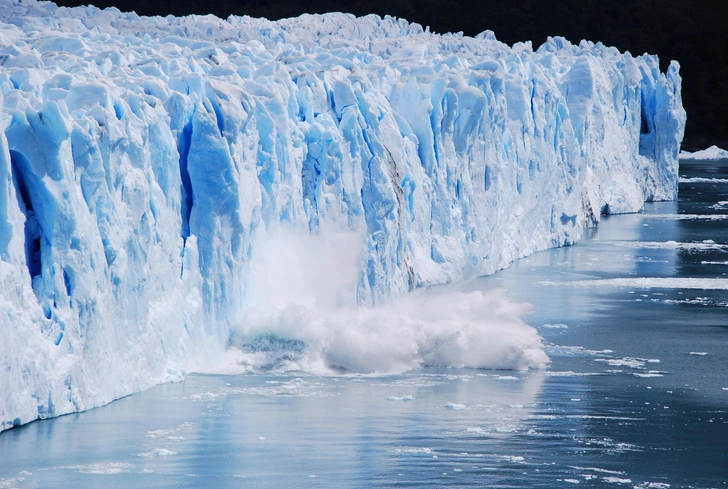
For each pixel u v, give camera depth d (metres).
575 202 140.25
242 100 71.50
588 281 111.19
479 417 62.25
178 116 68.25
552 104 133.00
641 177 193.50
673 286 109.06
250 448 55.25
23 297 53.62
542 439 58.56
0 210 52.12
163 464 52.53
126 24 130.00
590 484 51.91
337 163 84.19
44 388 55.22
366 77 98.06
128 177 61.56
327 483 50.94
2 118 52.97
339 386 68.25
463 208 109.25
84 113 58.81
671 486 51.97
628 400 66.94
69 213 55.84
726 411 64.69
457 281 106.50
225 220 69.50
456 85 108.94
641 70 194.62
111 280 59.97
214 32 132.75
